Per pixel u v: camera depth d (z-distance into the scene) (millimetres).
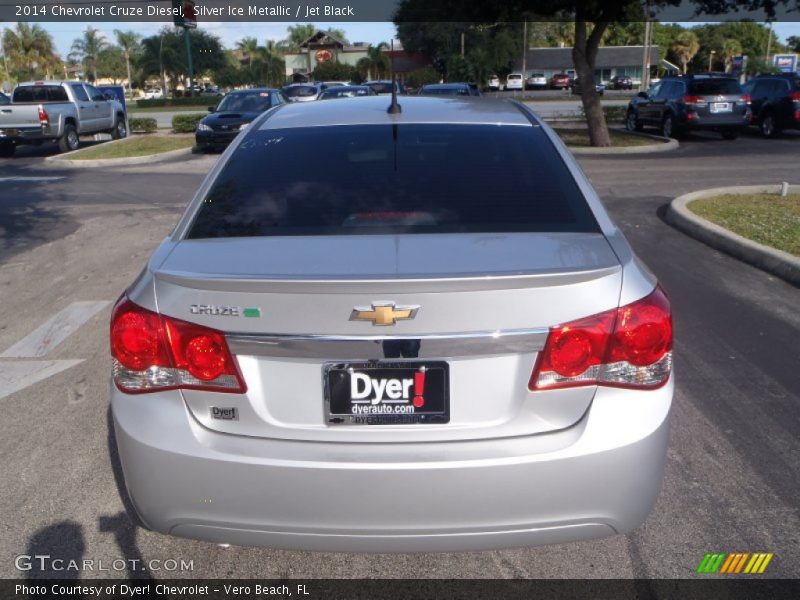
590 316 2447
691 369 4953
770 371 4910
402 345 2398
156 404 2566
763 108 21812
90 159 18516
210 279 2428
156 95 89188
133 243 9172
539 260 2551
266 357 2475
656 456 2543
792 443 3990
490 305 2391
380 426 2480
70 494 3607
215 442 2508
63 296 7074
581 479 2447
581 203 3021
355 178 3162
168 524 2580
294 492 2443
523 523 2465
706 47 91688
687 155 17688
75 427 4312
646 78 36125
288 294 2398
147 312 2557
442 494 2414
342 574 3055
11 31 80438
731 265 7512
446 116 3691
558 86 70250
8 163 19188
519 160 3277
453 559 3139
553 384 2461
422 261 2543
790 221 8961
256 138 3555
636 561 3092
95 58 95812
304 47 75000
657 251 8148
